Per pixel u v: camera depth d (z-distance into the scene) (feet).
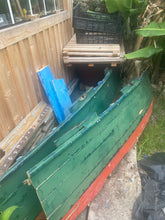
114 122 9.36
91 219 7.88
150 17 13.76
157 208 7.95
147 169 9.95
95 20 14.57
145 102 12.53
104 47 14.79
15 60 8.84
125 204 8.36
